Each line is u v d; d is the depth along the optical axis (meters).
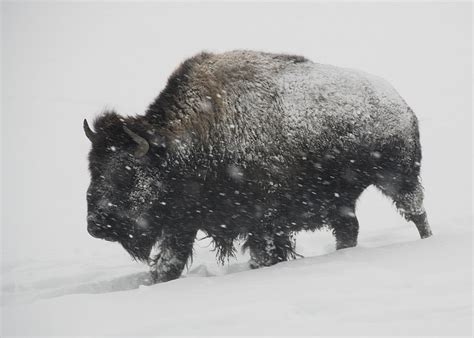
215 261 26.14
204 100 21.95
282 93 22.89
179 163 21.45
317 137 22.91
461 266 18.02
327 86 23.66
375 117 23.94
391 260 19.48
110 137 21.16
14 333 14.38
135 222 21.27
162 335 13.64
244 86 22.55
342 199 23.88
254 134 22.11
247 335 13.42
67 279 23.27
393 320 14.00
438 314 14.22
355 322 13.98
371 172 24.12
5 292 21.62
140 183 21.11
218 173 21.75
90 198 20.95
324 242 28.83
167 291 17.56
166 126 21.61
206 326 14.10
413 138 24.84
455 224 27.38
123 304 16.38
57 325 14.80
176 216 21.67
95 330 14.30
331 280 17.22
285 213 22.62
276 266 20.20
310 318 14.36
